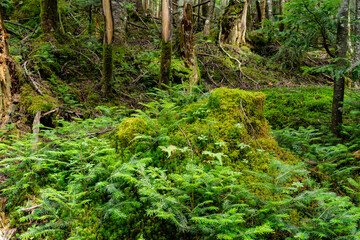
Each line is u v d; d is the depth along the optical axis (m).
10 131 3.44
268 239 1.92
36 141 2.89
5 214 2.23
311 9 3.41
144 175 1.97
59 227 1.93
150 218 2.04
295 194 2.39
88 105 5.10
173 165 2.52
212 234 1.69
